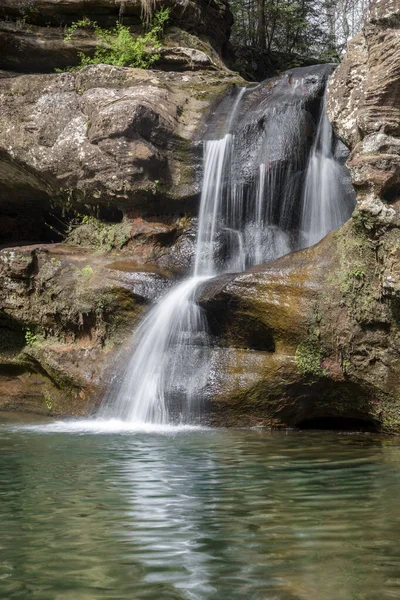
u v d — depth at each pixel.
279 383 9.20
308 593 3.20
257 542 3.95
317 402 9.34
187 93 13.95
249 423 9.39
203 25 16.91
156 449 7.34
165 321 10.34
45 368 11.44
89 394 10.78
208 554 3.75
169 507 4.75
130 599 3.16
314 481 5.59
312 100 12.52
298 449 7.34
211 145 12.66
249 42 25.45
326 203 11.91
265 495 5.09
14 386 12.23
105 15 15.83
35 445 7.66
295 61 23.39
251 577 3.41
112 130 12.35
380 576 3.41
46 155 12.98
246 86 13.99
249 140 12.44
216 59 16.12
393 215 8.59
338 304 9.01
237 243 12.20
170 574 3.46
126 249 12.45
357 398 9.12
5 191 14.59
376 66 9.20
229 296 9.50
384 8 9.15
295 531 4.16
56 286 11.52
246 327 9.59
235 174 12.30
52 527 4.29
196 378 9.62
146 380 10.09
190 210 12.68
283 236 12.02
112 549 3.85
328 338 9.05
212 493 5.16
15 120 13.41
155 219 12.73
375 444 7.76
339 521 4.37
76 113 13.09
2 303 11.87
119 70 13.74
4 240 15.34
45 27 15.88
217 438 8.21
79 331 11.46
